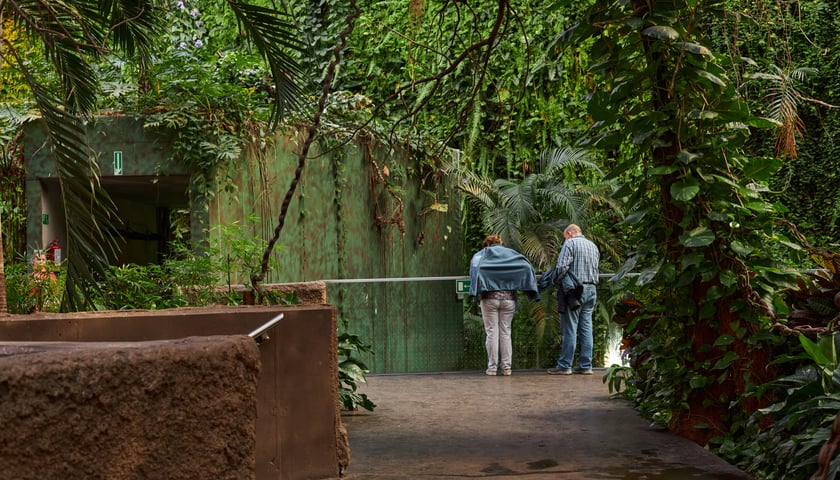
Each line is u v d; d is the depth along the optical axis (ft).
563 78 49.88
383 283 36.09
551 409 23.90
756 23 19.38
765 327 18.38
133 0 22.94
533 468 16.11
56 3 20.26
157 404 4.92
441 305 36.42
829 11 43.80
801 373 15.88
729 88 18.71
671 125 18.35
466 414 23.34
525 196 46.34
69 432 4.57
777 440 15.30
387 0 49.44
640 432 19.80
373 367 35.78
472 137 46.88
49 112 20.36
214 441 5.20
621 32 19.45
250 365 5.46
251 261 26.84
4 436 4.35
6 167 35.50
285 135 35.70
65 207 20.16
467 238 50.93
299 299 24.45
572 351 34.37
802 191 45.44
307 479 14.23
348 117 39.06
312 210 36.91
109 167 32.83
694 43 18.17
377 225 40.04
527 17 48.88
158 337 13.60
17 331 13.23
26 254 32.81
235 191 33.45
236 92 34.06
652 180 19.67
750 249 18.22
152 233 49.80
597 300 36.06
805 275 18.97
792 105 18.97
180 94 33.14
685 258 18.03
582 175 49.78
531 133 50.49
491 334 34.68
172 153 32.63
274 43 21.84
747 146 45.50
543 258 44.55
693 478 15.07
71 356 4.69
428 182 43.78
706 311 18.44
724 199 18.74
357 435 20.15
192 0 47.29
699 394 19.07
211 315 13.76
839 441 11.96
